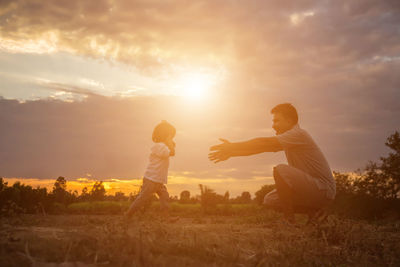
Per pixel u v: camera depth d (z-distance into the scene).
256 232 4.30
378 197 9.91
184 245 2.83
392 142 10.94
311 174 4.55
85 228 3.39
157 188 5.75
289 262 2.72
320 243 3.33
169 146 6.19
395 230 4.92
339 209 9.52
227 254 2.70
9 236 2.71
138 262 2.19
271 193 5.03
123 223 3.83
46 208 8.77
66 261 2.11
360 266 2.82
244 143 4.59
